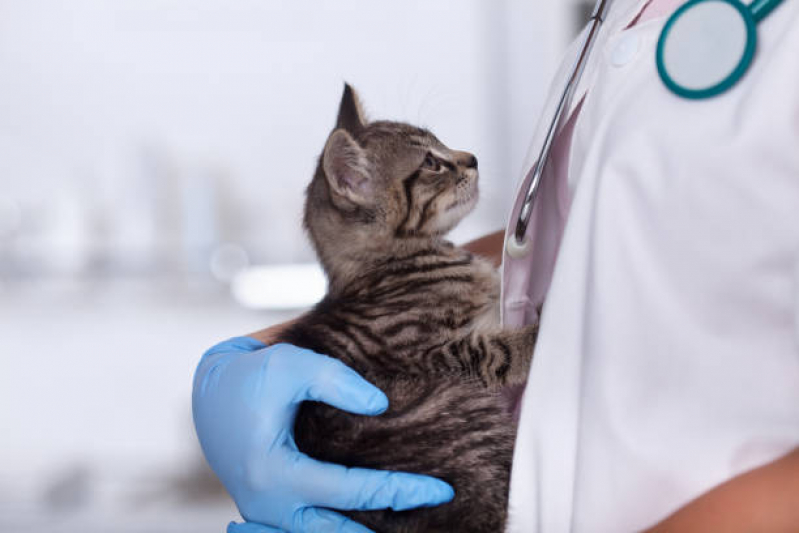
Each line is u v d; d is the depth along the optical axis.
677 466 0.87
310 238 1.98
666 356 0.91
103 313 3.92
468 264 1.80
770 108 0.85
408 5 4.44
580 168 1.14
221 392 1.52
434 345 1.57
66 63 4.32
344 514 1.47
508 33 4.47
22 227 4.23
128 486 3.77
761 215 0.85
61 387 3.92
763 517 0.78
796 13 0.89
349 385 1.41
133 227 4.33
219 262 4.21
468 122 4.52
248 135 4.43
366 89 4.48
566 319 1.03
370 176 1.84
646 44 1.07
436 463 1.43
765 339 0.86
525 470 1.05
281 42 4.42
